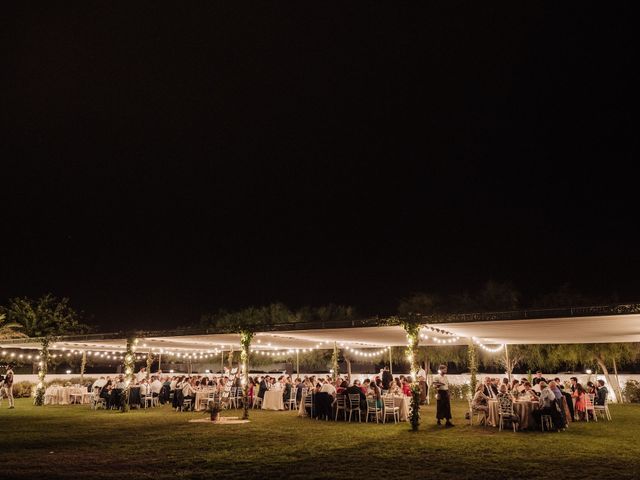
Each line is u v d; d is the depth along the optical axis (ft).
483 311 45.80
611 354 78.74
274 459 32.76
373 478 27.66
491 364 103.91
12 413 61.11
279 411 63.82
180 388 64.59
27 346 79.30
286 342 76.07
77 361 120.98
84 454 34.63
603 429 45.47
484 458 32.73
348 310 137.69
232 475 28.43
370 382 55.26
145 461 32.27
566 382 61.36
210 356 112.16
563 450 35.29
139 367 127.95
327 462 31.78
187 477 28.07
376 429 46.47
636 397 76.18
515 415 44.75
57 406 70.59
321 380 67.26
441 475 28.22
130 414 59.93
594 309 41.06
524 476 27.86
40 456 34.01
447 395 49.21
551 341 69.00
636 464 30.76
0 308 114.21
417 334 48.52
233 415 58.90
